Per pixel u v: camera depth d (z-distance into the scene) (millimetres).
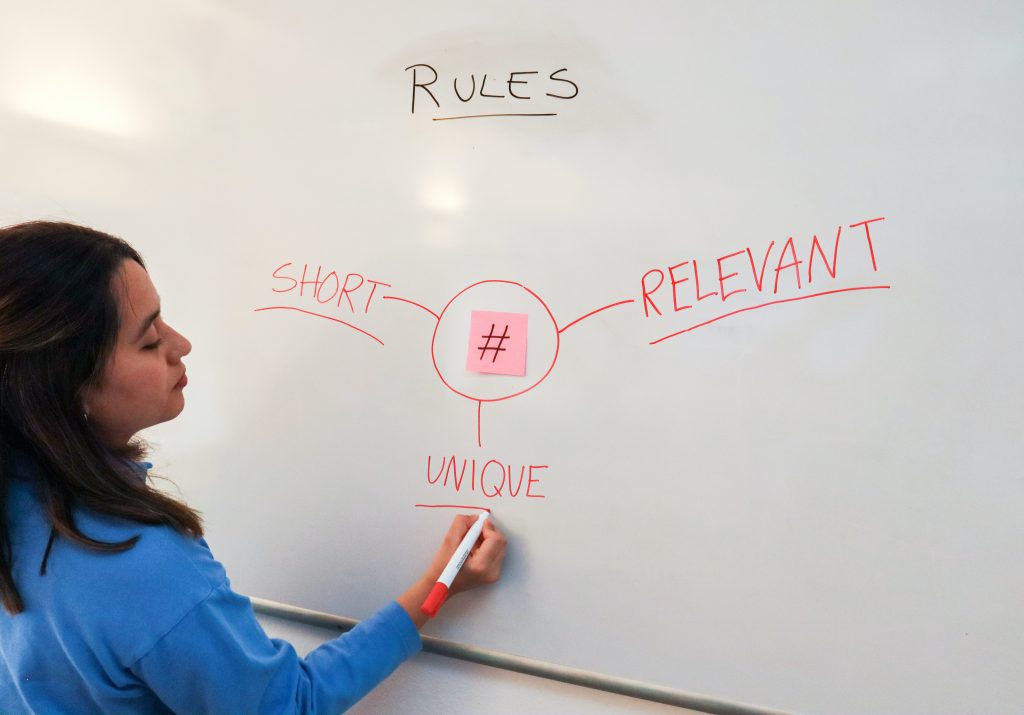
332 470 787
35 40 883
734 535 655
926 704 605
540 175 706
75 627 498
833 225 620
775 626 646
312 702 574
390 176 756
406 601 683
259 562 821
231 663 507
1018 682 581
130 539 501
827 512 628
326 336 785
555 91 699
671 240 667
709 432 660
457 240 735
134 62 847
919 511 603
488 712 752
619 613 693
